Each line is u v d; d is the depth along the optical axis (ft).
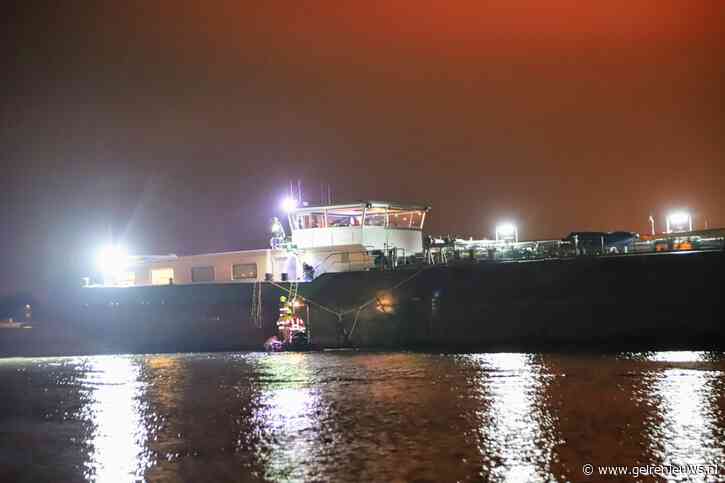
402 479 67.36
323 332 153.17
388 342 148.15
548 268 137.08
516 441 76.89
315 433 83.41
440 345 143.84
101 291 171.73
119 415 96.78
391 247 169.78
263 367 130.72
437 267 145.18
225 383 116.67
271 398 102.99
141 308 168.25
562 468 68.69
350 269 159.53
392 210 176.04
